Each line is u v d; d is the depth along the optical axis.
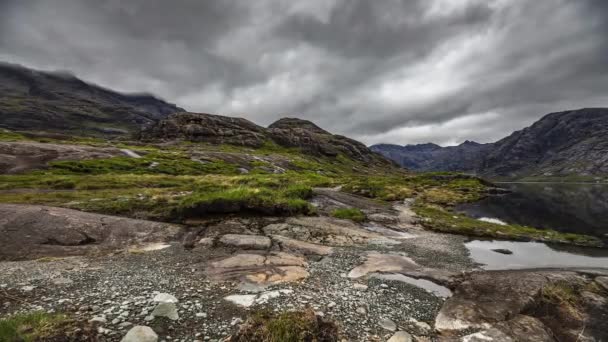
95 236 18.14
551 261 19.56
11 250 15.30
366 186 59.75
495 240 25.38
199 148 130.88
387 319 9.86
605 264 19.02
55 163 57.00
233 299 10.55
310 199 36.19
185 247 17.80
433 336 9.08
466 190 79.06
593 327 9.93
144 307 9.54
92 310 9.14
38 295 10.05
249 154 125.31
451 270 16.66
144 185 42.59
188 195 29.11
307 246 18.83
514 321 9.73
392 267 15.52
